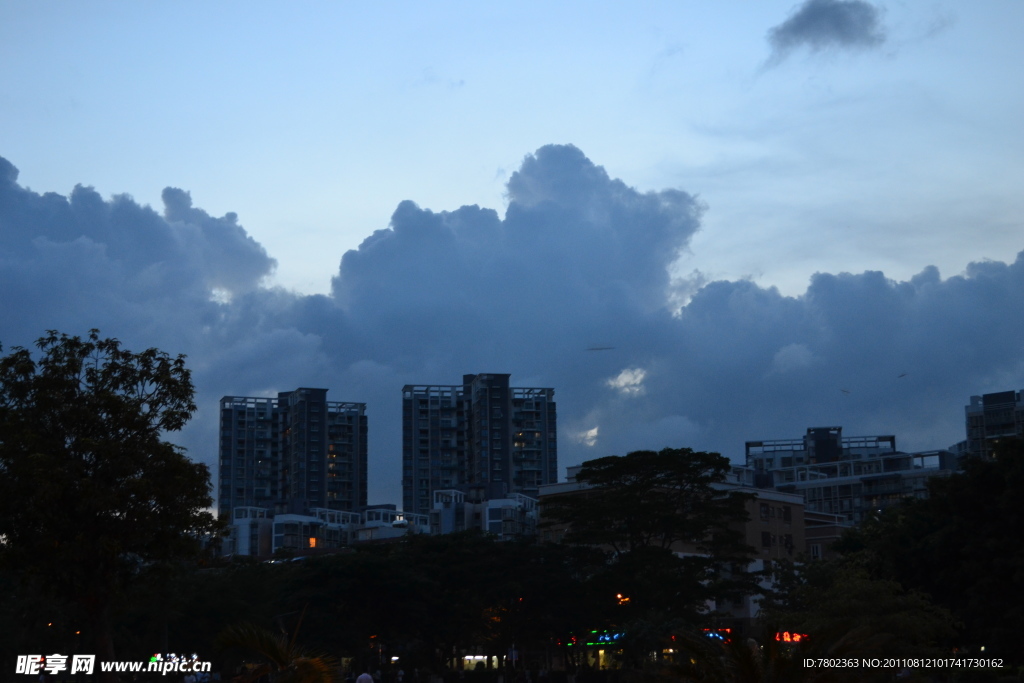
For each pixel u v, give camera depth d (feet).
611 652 305.53
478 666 375.45
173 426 155.43
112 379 154.20
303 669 76.38
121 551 146.72
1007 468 184.14
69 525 143.23
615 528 298.76
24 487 140.56
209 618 264.11
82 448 146.20
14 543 143.23
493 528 577.02
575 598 298.56
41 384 149.38
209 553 161.27
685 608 284.41
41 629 229.66
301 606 290.15
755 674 66.95
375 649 338.54
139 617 249.34
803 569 288.51
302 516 640.99
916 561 194.80
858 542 294.05
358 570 295.69
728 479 396.37
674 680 70.44
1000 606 176.14
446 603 303.48
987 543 178.50
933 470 642.22
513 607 310.45
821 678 66.33
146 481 145.07
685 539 301.22
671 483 301.43
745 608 359.46
